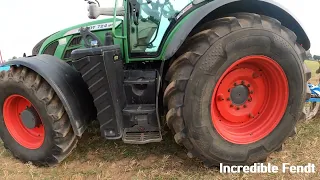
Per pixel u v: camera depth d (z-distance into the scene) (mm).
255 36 2885
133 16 3416
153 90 3268
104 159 3605
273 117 3242
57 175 3305
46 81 3287
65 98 3186
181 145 3793
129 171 3320
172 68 3020
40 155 3453
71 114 3199
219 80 2920
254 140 3176
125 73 3396
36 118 3467
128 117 3195
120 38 3395
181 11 3395
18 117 3723
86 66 3061
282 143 3297
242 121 3293
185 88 2896
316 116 4484
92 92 3133
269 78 3236
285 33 3082
